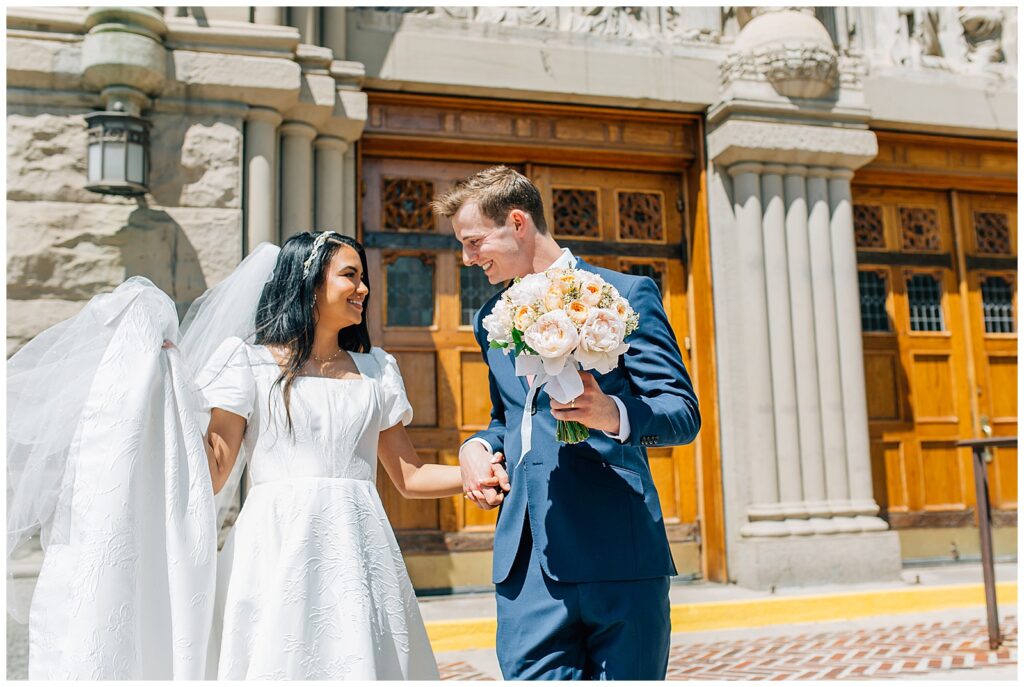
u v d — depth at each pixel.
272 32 5.05
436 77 5.78
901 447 6.90
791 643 5.02
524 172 6.42
